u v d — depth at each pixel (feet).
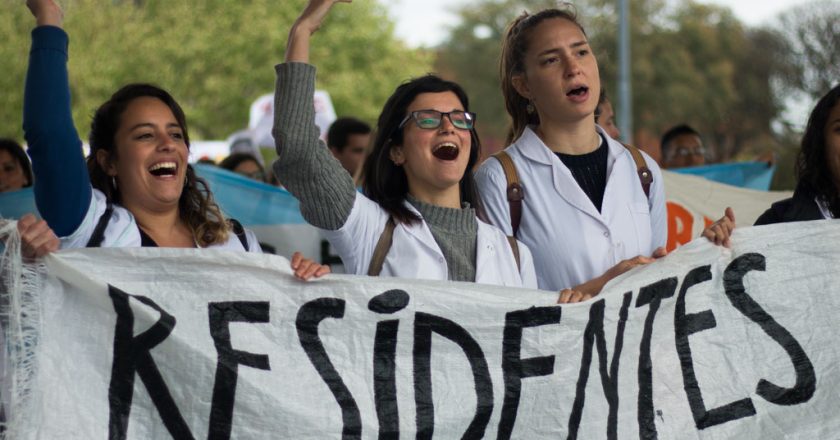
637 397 11.09
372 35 105.50
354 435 10.21
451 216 11.51
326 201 10.82
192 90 96.43
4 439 9.32
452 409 10.53
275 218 19.26
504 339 10.76
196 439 9.85
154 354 9.87
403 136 11.59
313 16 10.99
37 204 10.32
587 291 11.52
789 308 11.71
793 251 11.87
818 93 104.78
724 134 115.55
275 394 10.06
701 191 20.56
